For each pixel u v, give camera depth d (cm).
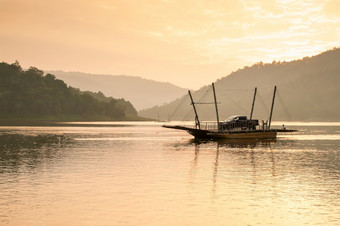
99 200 3325
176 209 3069
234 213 2975
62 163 5559
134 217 2861
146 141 10231
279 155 6794
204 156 6569
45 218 2825
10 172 4712
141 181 4150
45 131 15738
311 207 3144
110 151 7369
